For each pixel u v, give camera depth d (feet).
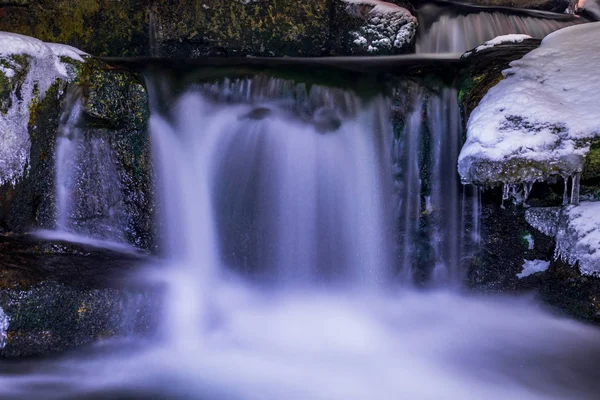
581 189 17.16
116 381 14.01
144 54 23.24
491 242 19.06
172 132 18.89
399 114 19.54
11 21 22.20
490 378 14.70
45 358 14.15
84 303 14.43
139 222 18.13
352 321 17.98
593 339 16.39
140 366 14.73
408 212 19.62
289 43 23.67
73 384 13.74
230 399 13.38
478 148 16.92
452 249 19.58
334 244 19.42
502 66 19.06
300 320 17.85
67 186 17.25
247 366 15.03
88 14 22.61
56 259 15.79
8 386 13.43
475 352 16.11
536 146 16.42
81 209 17.42
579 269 16.92
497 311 18.69
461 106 19.24
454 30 26.61
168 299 15.92
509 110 17.19
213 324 16.53
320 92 19.74
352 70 20.62
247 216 19.16
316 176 19.29
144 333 15.24
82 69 17.02
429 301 19.53
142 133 18.26
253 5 23.16
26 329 14.01
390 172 19.57
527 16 28.07
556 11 29.17
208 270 18.76
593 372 14.92
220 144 19.15
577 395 13.87
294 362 15.39
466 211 19.25
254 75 19.88
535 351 16.08
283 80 19.81
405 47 24.45
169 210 18.57
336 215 19.39
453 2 26.94
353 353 16.06
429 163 19.53
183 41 23.20
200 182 18.92
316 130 19.47
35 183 16.61
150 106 18.79
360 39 23.85
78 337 14.43
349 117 19.61
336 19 23.68
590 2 30.66
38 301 14.07
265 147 19.21
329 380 14.47
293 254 19.29
